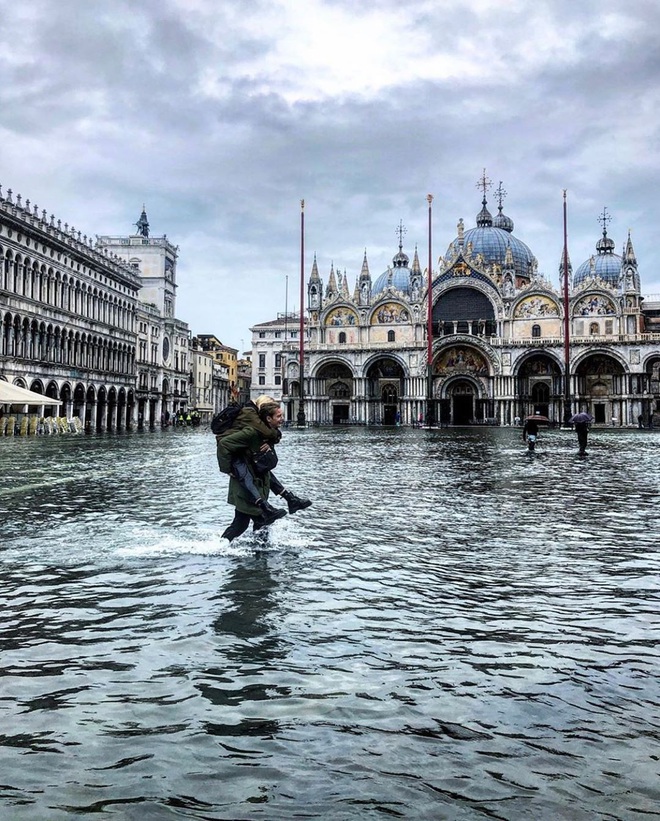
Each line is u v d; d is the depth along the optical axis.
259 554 10.74
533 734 5.02
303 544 11.54
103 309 94.81
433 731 5.05
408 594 8.58
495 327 118.56
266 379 166.75
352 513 14.88
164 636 7.02
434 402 119.06
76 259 85.94
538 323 114.94
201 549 11.05
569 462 29.42
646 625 7.46
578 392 112.88
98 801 4.18
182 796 4.24
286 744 4.86
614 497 17.44
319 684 5.88
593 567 10.02
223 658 6.44
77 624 7.39
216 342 178.88
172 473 23.59
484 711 5.38
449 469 25.88
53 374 78.25
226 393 175.12
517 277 129.38
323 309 125.75
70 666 6.26
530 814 4.06
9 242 69.00
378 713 5.34
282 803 4.17
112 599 8.28
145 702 5.53
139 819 4.00
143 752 4.76
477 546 11.46
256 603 8.13
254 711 5.36
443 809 4.11
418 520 13.98
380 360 123.56
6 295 67.88
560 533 12.59
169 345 126.62
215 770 4.53
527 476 22.95
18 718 5.26
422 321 120.75
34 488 18.83
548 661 6.42
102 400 93.81
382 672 6.14
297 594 8.53
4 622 7.45
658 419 112.25
